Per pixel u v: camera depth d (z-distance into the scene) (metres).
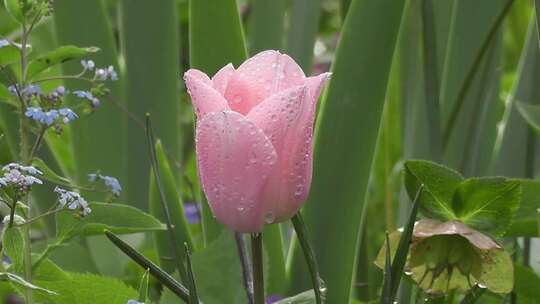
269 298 1.01
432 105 1.02
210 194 0.80
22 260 0.90
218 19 1.03
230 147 0.79
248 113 0.79
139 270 1.11
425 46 1.02
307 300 0.89
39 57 0.94
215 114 0.78
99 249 1.11
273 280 1.03
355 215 1.01
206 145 0.79
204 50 1.03
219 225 1.04
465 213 0.91
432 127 1.01
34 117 0.91
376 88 1.01
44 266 0.94
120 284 0.95
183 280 0.87
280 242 1.04
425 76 1.02
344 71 1.01
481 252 0.90
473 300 0.92
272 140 0.79
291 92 0.78
